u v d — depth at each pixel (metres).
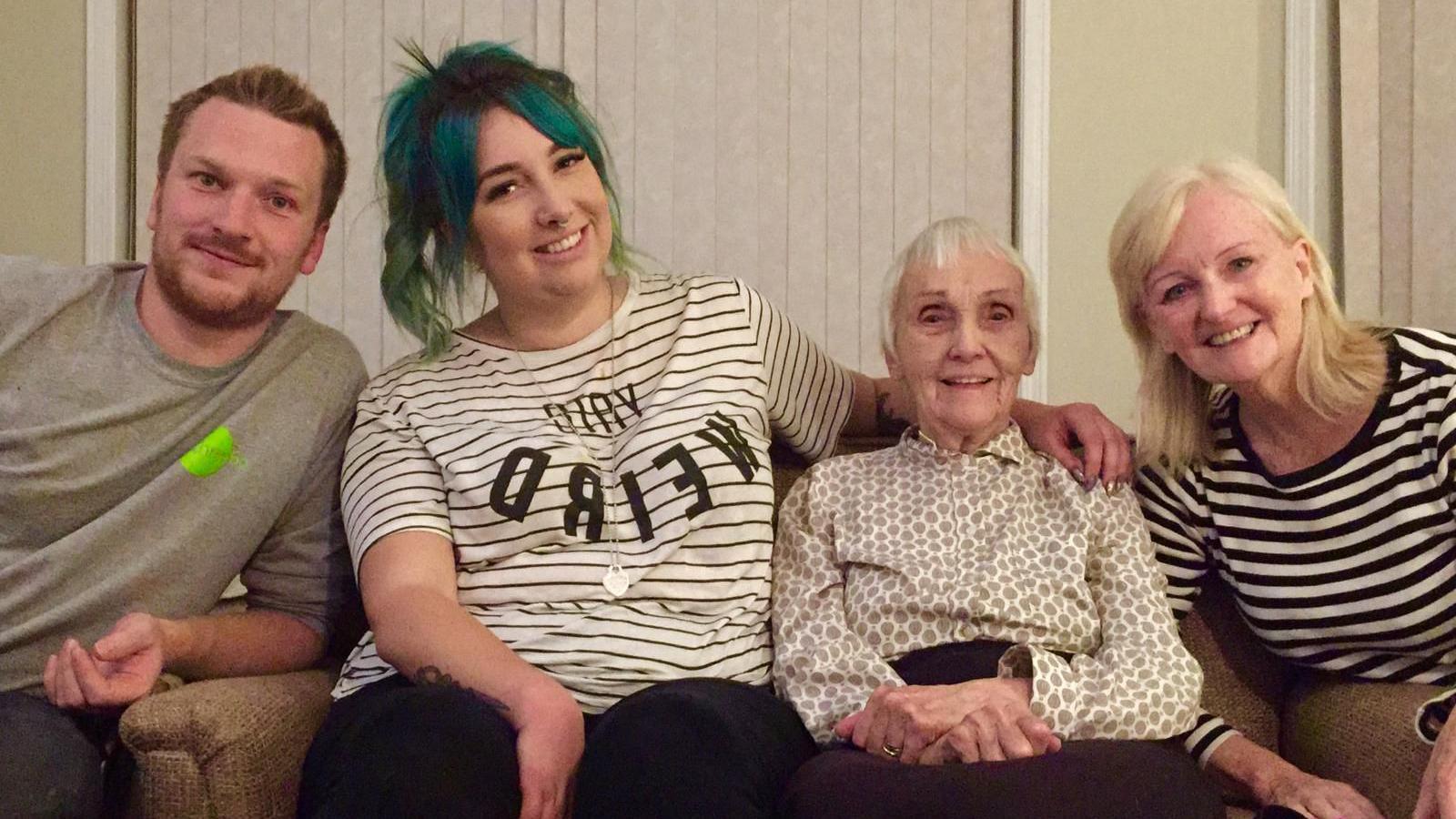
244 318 1.52
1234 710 1.54
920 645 1.40
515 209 1.49
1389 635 1.41
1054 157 2.96
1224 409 1.52
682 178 2.97
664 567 1.41
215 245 1.46
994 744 1.21
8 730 1.22
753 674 1.42
